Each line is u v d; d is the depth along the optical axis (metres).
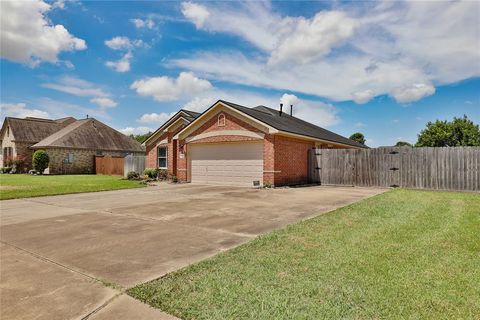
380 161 14.78
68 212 7.80
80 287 3.20
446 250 4.27
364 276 3.36
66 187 14.16
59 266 3.85
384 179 14.64
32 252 4.45
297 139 16.05
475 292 2.95
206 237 5.20
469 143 31.89
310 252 4.23
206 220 6.65
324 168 16.44
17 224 6.41
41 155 27.05
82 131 31.39
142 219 6.81
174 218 6.90
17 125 32.06
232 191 12.67
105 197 10.91
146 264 3.89
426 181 13.61
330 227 5.71
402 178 14.20
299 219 6.69
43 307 2.77
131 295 2.99
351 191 12.71
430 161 13.55
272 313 2.60
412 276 3.36
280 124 15.56
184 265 3.84
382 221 6.25
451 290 3.00
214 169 16.34
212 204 8.98
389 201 9.19
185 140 17.52
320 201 9.51
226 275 3.45
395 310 2.62
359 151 15.36
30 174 27.62
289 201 9.55
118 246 4.70
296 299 2.85
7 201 10.01
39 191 12.38
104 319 2.55
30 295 3.02
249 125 14.78
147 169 20.33
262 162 14.46
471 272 3.46
